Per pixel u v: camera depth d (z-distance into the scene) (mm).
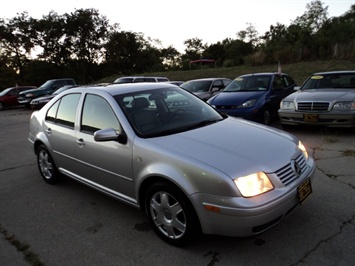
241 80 8617
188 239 2652
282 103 6867
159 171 2664
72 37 50000
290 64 23453
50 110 4363
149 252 2744
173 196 2645
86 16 48656
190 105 3824
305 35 25859
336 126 6102
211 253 2658
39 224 3387
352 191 3637
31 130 4801
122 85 3871
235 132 3111
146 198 2922
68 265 2645
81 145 3576
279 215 2461
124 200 3234
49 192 4273
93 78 53938
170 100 3719
